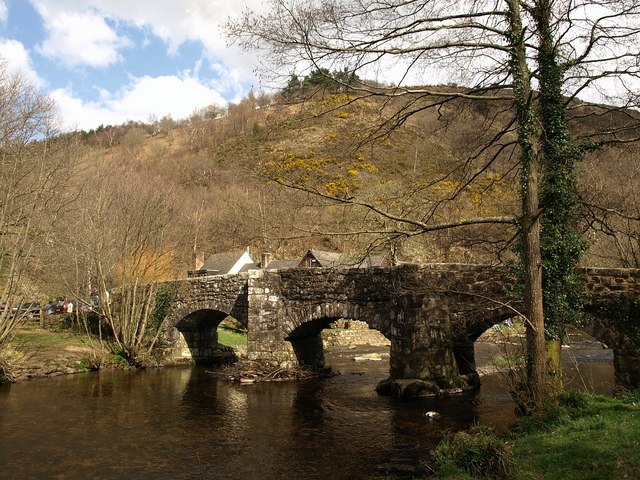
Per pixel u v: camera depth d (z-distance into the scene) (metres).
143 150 71.25
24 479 9.08
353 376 19.94
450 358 15.42
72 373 20.30
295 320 18.92
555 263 10.10
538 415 8.87
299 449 10.62
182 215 33.09
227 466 9.66
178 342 23.75
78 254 22.78
